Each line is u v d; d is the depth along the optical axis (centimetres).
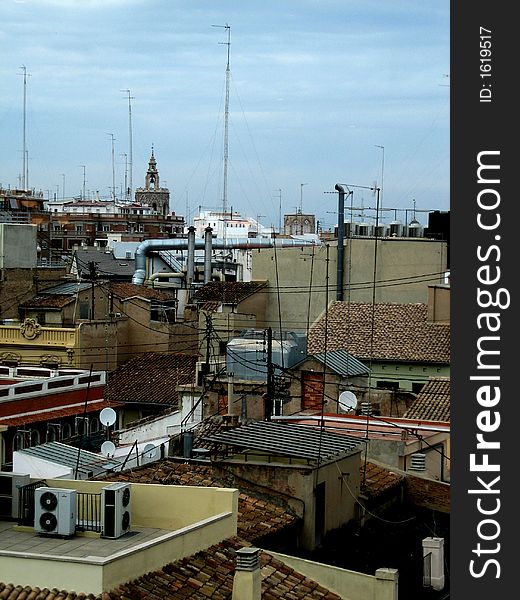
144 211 17950
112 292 8475
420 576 3103
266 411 5000
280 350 5625
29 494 2508
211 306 8369
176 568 2323
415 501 3712
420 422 4362
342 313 6856
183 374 6988
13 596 2095
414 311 6806
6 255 9050
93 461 4022
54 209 17962
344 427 4241
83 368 7681
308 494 3080
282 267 8494
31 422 5303
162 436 5134
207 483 3141
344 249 8144
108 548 2333
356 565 3047
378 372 6462
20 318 8475
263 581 2508
